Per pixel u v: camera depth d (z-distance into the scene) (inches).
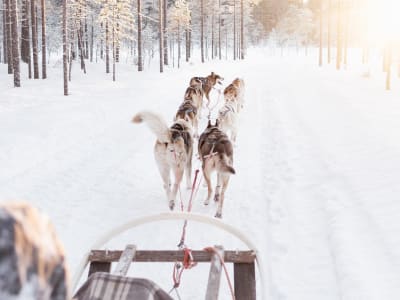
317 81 1008.2
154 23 2573.8
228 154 247.4
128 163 362.3
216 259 112.7
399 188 259.6
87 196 283.7
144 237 223.5
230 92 532.4
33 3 1088.2
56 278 21.5
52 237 22.5
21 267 19.6
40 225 22.0
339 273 176.6
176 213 127.3
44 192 286.2
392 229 208.1
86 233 229.1
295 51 3710.6
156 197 285.7
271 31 4269.2
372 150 356.2
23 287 19.5
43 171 332.8
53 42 2114.9
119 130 493.4
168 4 2699.3
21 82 966.4
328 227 221.8
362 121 482.3
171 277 183.0
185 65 1596.9
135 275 184.2
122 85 959.6
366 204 242.2
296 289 171.0
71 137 451.5
